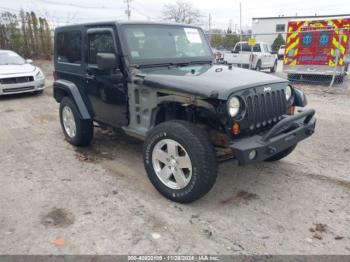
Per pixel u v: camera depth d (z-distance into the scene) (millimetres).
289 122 3189
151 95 3549
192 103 3143
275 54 17859
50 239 2799
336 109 7668
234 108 2961
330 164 4438
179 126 3127
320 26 11469
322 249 2684
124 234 2867
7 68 9156
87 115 4594
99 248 2686
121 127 4090
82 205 3357
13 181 3920
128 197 3520
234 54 15523
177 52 4215
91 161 4551
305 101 3914
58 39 5086
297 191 3668
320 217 3148
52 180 3947
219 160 3314
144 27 4016
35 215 3170
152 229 2939
